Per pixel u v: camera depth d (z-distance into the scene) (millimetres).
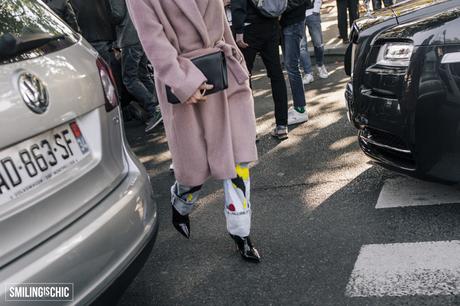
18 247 2055
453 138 3004
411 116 3125
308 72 7168
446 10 3119
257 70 8586
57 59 2373
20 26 2365
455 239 3117
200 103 2883
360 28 3617
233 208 3111
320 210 3746
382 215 3521
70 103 2340
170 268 3346
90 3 6340
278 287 2979
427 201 3574
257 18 4852
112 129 2617
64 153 2309
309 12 6902
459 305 2607
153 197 2746
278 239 3455
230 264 3271
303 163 4637
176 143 2957
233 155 2979
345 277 2957
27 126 2125
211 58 2730
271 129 5652
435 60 2992
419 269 2914
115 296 2336
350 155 4629
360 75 3486
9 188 2062
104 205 2406
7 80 2102
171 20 2768
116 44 6555
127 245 2422
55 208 2217
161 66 2697
